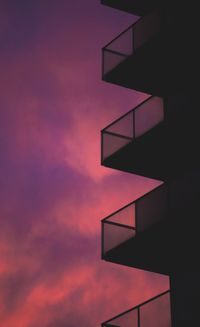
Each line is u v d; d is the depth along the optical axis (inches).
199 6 1408.7
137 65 1451.8
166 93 1486.2
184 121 1360.7
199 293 1284.4
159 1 1534.2
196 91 1386.6
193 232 1309.1
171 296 1314.0
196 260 1342.3
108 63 1493.6
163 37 1406.3
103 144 1469.0
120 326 1294.3
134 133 1430.9
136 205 1366.9
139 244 1350.9
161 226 1311.5
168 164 1453.0
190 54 1421.0
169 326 1259.8
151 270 1411.2
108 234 1392.7
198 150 1405.0
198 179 1283.2
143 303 1284.4
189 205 1277.1
